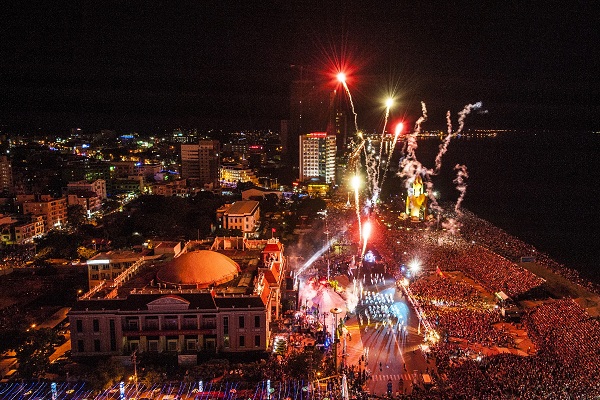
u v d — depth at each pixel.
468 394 102.25
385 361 126.00
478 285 178.75
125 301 128.75
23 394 109.69
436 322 144.50
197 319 128.75
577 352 122.31
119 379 111.69
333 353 127.81
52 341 125.56
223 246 186.75
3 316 156.75
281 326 146.38
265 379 113.88
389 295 169.38
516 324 148.00
